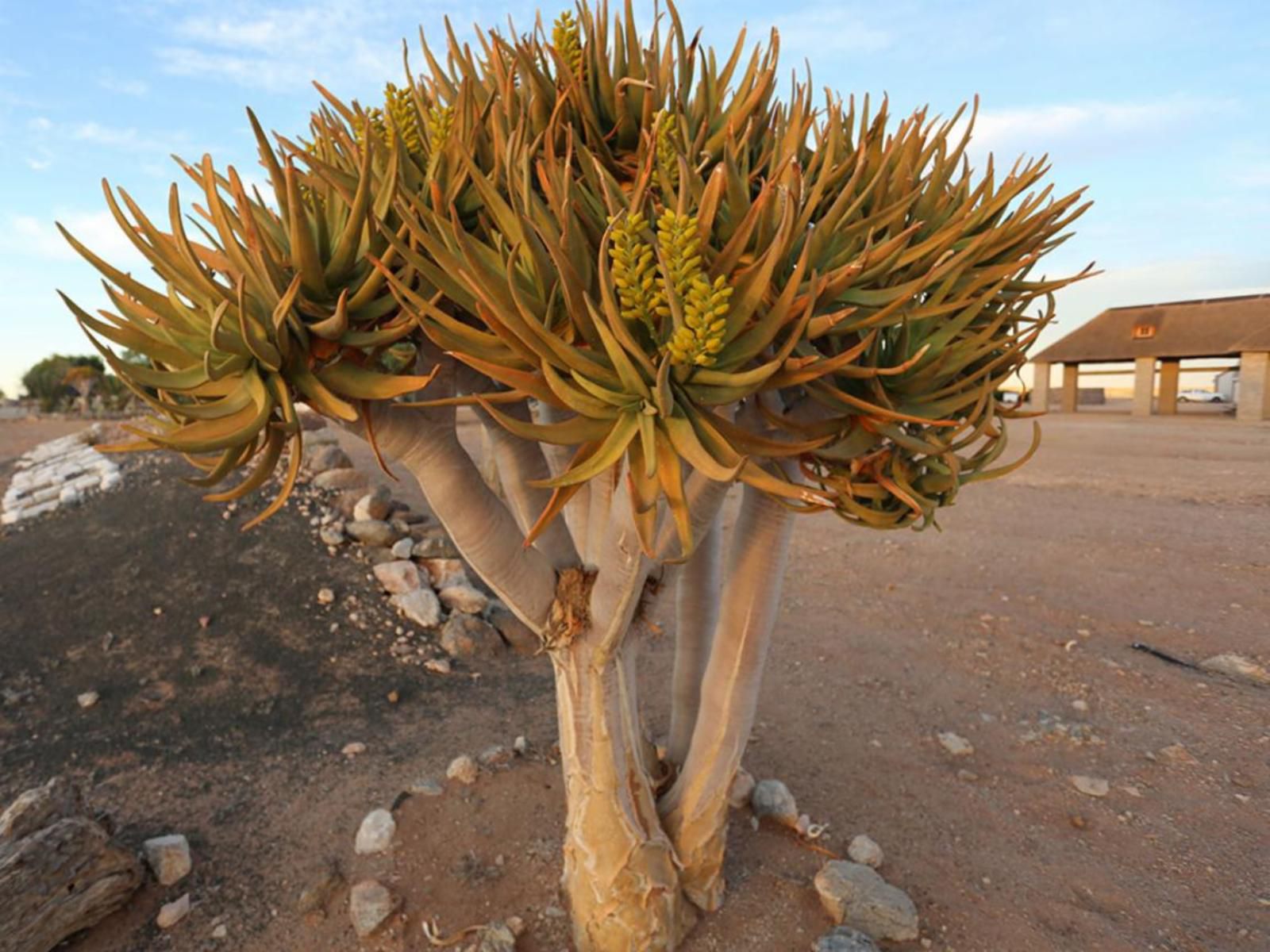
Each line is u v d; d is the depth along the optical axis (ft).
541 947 9.35
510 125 7.15
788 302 5.57
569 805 9.19
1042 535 29.01
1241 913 10.07
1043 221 7.45
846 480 8.05
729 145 6.31
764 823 11.84
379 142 6.74
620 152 8.21
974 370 8.32
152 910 10.28
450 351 5.94
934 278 6.25
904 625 20.67
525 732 15.15
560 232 6.14
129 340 6.07
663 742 14.34
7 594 20.49
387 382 6.14
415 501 30.99
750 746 14.37
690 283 5.27
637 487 5.74
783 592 23.86
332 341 6.26
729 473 5.17
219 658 18.19
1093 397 161.58
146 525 23.86
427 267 5.95
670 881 9.12
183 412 5.61
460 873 10.68
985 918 9.94
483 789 12.71
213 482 6.06
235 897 10.52
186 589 20.72
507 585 8.20
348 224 6.17
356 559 22.98
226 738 15.23
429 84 8.25
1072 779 13.25
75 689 16.74
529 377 5.74
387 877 10.68
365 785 13.26
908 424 7.88
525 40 8.12
